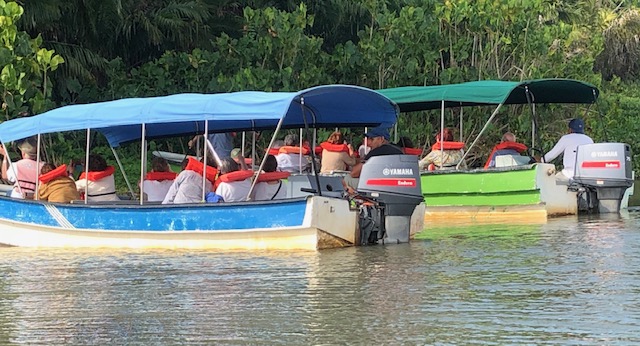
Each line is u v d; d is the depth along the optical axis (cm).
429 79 2800
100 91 2592
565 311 918
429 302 969
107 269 1214
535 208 1828
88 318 928
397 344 813
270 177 1431
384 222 1406
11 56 1900
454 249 1350
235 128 1723
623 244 1380
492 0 2806
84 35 2592
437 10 2811
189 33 2753
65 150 2300
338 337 838
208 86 2502
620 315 898
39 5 2333
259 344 822
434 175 1923
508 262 1217
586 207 1933
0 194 1573
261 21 2616
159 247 1405
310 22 2662
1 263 1282
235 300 997
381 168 1403
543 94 2092
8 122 1538
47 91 2030
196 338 845
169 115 1402
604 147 1925
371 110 1548
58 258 1327
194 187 1429
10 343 840
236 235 1366
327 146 1844
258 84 2467
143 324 901
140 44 2792
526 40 2862
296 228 1332
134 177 2367
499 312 920
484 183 1877
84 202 1479
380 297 998
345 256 1284
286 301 986
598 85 3072
